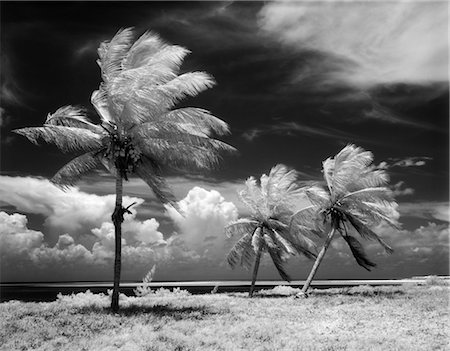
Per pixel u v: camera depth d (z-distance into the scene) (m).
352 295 33.09
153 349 14.24
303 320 20.03
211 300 32.12
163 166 23.28
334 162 33.97
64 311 22.11
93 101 22.91
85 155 22.30
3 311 22.03
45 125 20.86
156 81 21.53
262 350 14.04
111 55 21.77
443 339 15.55
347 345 14.66
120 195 22.48
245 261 39.09
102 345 14.78
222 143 21.97
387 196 31.84
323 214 34.25
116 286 22.30
